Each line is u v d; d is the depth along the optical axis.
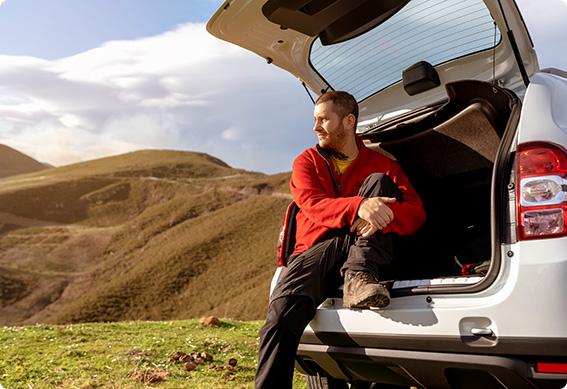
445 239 3.02
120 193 181.12
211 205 155.88
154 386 4.41
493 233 2.10
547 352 1.95
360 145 2.83
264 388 2.46
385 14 3.00
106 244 146.62
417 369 2.28
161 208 158.38
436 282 2.28
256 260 114.88
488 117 2.59
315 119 2.80
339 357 2.53
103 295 117.06
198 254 124.94
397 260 2.90
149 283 118.31
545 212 2.01
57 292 126.81
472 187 2.95
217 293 107.62
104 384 4.45
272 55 3.36
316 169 2.77
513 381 2.04
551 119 2.12
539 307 1.96
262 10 3.00
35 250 146.75
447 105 2.77
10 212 170.25
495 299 2.07
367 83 3.39
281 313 2.50
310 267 2.55
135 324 8.30
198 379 4.71
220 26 3.13
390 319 2.31
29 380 4.56
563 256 1.95
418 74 3.07
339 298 2.57
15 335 6.83
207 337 6.93
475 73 3.03
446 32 2.99
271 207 140.50
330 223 2.55
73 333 7.02
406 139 2.92
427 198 3.08
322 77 3.48
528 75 2.91
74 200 177.62
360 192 2.64
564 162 2.02
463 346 2.12
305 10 2.96
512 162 2.16
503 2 2.63
